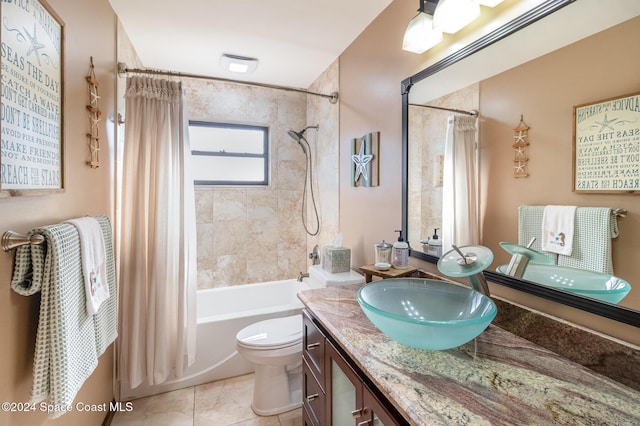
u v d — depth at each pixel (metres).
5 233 0.86
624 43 0.77
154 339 1.87
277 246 3.16
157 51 2.32
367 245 2.01
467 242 1.26
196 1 1.72
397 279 1.22
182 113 1.99
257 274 3.09
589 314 0.87
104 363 1.71
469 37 1.22
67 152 1.24
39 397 0.94
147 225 1.92
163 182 1.91
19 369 0.96
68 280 1.04
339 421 1.13
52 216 1.13
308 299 1.40
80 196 1.38
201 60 2.48
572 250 0.89
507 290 1.10
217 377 2.19
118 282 1.93
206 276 2.89
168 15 1.85
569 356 0.89
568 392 0.73
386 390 0.75
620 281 0.78
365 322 1.15
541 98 0.97
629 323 0.77
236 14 1.84
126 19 1.90
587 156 0.85
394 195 1.72
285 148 3.15
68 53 1.24
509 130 1.08
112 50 1.80
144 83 1.89
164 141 1.92
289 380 2.01
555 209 0.93
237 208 3.00
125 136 1.87
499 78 1.11
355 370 0.97
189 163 2.04
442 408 0.67
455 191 1.31
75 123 1.32
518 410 0.67
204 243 2.88
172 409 1.89
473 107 1.22
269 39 2.14
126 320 1.86
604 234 0.82
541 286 0.97
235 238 3.00
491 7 1.12
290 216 3.20
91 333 1.20
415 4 1.54
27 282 0.96
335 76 2.46
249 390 2.09
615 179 0.79
